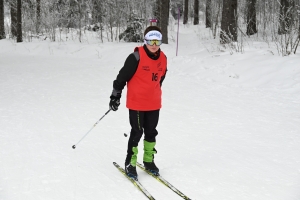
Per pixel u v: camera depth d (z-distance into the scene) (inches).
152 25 130.6
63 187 130.1
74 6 826.2
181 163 155.3
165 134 195.9
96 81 354.0
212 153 167.9
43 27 788.0
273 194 126.7
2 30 768.9
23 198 121.1
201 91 310.7
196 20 1145.4
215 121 221.9
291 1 453.7
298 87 301.6
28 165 149.8
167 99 280.5
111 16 695.7
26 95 287.1
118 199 121.7
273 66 350.6
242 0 697.0
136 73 131.0
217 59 412.5
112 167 150.0
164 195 124.6
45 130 198.5
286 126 211.9
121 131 200.5
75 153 165.0
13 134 190.5
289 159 161.0
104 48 596.4
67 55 605.3
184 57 452.4
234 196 124.9
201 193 127.0
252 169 149.2
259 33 652.1
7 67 446.9
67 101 268.4
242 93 301.4
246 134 197.3
